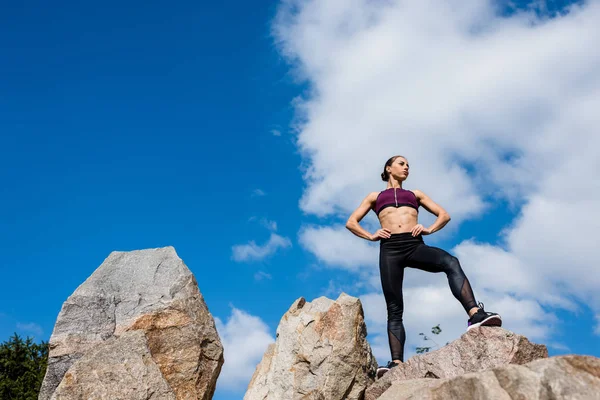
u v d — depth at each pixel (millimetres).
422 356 6516
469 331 6367
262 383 7727
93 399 6672
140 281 8055
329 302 7898
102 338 7422
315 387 7062
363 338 7477
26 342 16703
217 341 7820
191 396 7266
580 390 4070
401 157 7891
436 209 7520
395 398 5434
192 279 8141
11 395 15453
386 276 7246
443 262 6965
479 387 4422
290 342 7520
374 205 7805
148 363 7047
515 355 6098
